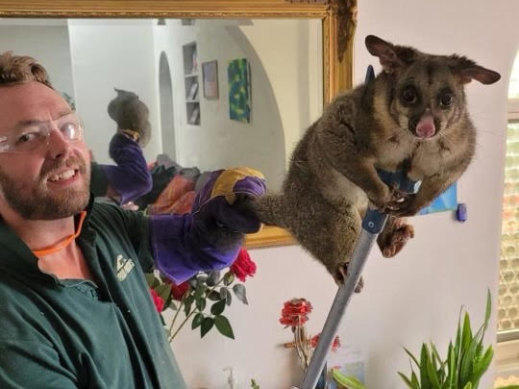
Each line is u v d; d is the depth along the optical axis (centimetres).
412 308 233
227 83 191
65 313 96
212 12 183
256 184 137
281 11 189
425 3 208
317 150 117
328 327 125
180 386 122
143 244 131
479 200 231
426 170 110
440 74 104
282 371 220
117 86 181
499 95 224
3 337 87
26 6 169
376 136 106
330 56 197
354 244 124
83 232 113
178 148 190
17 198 97
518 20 219
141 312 116
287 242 207
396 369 236
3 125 95
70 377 93
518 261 267
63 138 99
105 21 177
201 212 136
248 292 210
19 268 95
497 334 270
